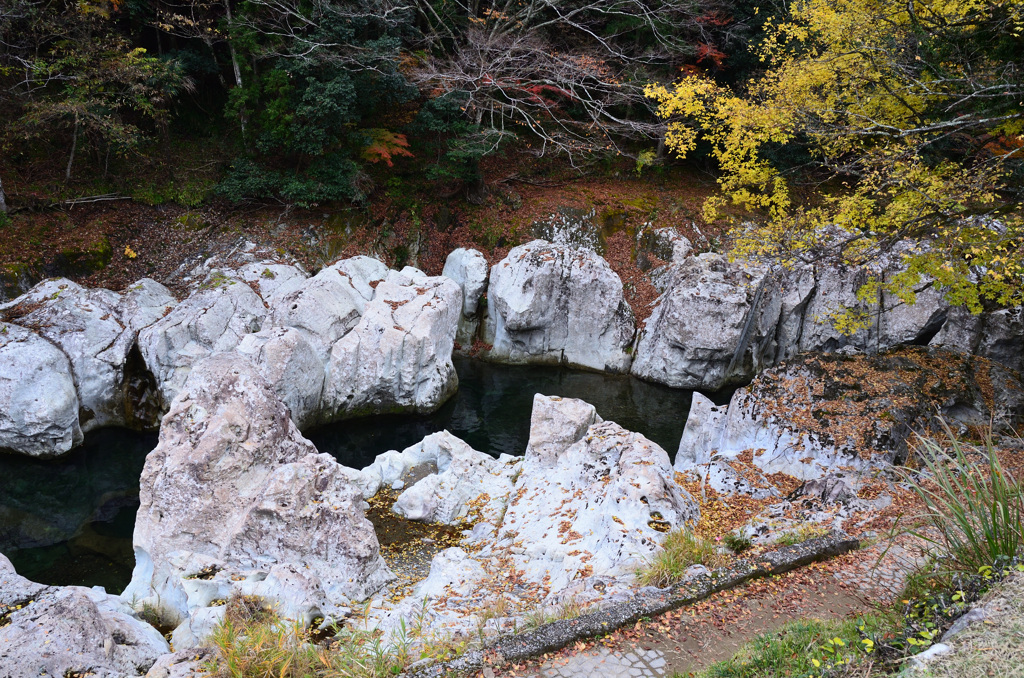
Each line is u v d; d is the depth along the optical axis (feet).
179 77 66.23
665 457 30.45
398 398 55.93
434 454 43.21
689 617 19.42
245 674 17.80
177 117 77.41
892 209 33.99
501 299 66.54
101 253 63.67
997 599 13.96
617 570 24.07
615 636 18.62
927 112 38.58
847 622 17.33
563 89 72.49
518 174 84.38
